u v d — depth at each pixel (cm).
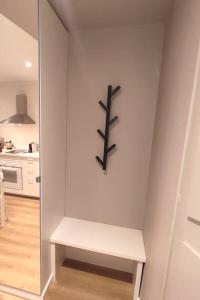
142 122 155
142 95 152
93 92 160
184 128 79
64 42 148
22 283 149
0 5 115
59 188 163
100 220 177
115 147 163
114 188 169
